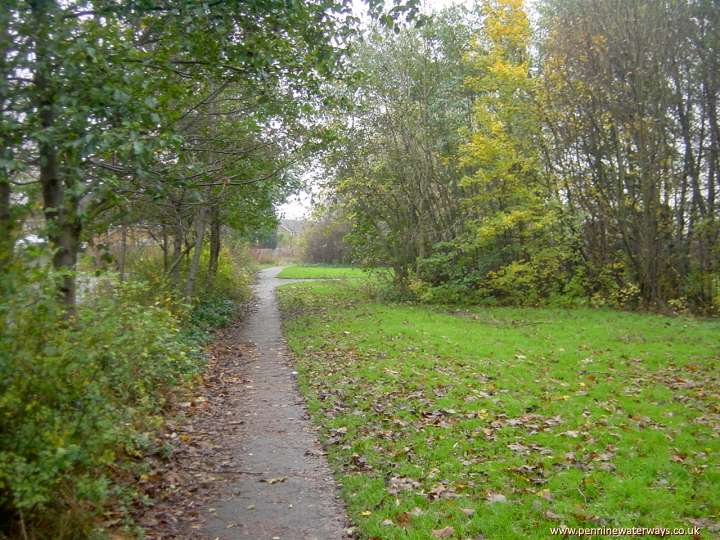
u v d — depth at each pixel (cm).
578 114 2009
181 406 830
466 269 2231
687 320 1622
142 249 2034
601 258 2050
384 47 2177
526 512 493
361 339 1369
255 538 479
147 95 656
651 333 1384
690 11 1852
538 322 1636
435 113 2225
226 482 593
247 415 830
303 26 834
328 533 488
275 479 599
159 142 612
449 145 2250
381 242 2333
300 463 644
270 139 1371
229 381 1033
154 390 781
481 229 2002
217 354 1270
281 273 4547
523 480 556
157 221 1606
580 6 2000
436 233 2289
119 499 505
